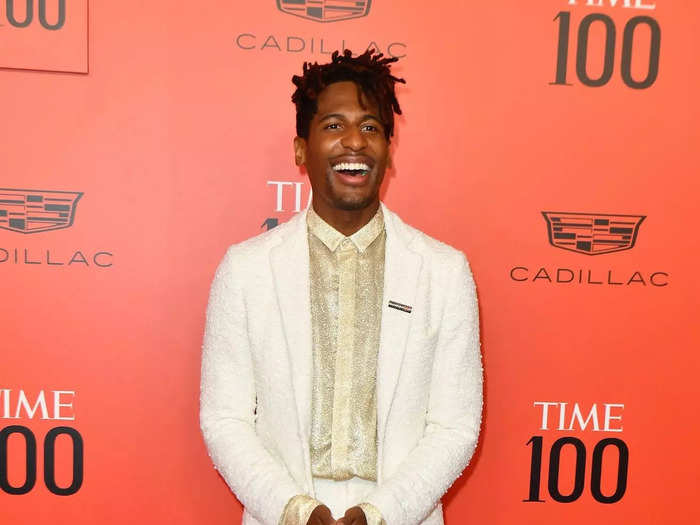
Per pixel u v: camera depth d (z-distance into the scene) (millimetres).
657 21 1530
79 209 1496
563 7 1518
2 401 1515
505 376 1601
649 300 1603
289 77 1498
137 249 1516
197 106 1491
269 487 1096
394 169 1536
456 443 1175
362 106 1154
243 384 1213
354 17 1495
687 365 1620
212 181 1513
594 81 1539
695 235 1591
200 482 1582
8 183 1474
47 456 1539
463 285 1207
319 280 1194
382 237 1229
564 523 1635
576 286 1590
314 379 1177
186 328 1544
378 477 1160
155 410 1555
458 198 1551
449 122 1530
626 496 1640
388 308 1167
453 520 1633
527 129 1543
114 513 1568
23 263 1496
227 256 1229
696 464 1636
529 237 1570
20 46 1436
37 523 1554
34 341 1514
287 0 1481
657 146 1563
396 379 1152
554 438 1623
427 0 1501
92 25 1452
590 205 1569
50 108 1465
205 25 1473
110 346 1531
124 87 1474
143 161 1494
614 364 1611
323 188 1167
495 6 1511
